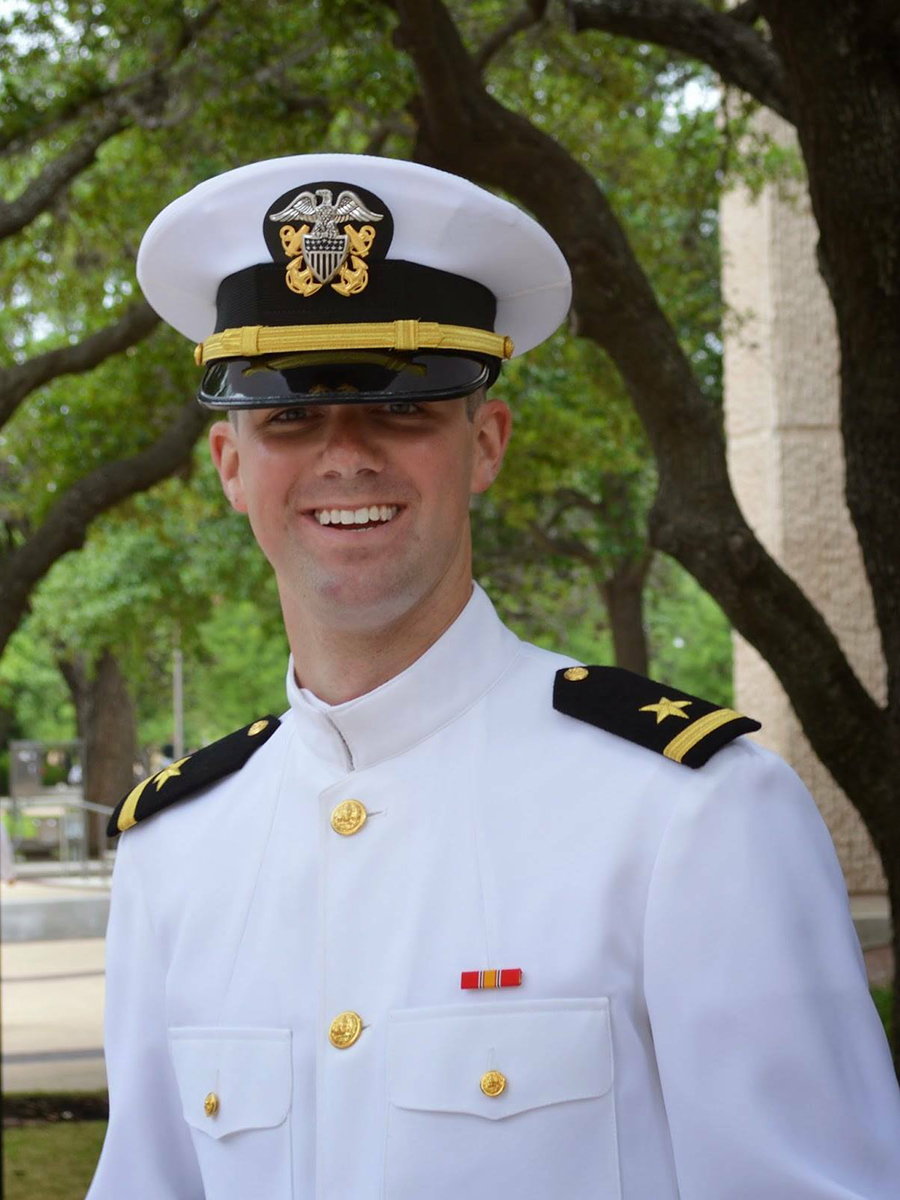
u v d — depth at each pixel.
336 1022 1.52
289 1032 1.57
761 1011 1.40
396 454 1.55
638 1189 1.42
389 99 6.04
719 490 4.86
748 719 1.55
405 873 1.57
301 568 1.58
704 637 23.91
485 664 1.68
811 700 4.74
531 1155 1.42
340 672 1.68
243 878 1.68
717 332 13.51
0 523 8.46
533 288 1.76
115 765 22.47
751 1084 1.38
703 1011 1.41
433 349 1.59
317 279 1.62
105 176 8.09
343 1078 1.50
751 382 14.25
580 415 10.30
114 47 7.32
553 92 8.15
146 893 1.77
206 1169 1.60
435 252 1.66
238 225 1.67
